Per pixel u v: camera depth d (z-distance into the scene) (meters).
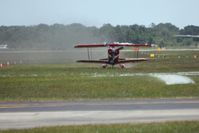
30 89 87.44
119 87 88.00
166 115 55.72
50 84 94.56
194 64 163.12
